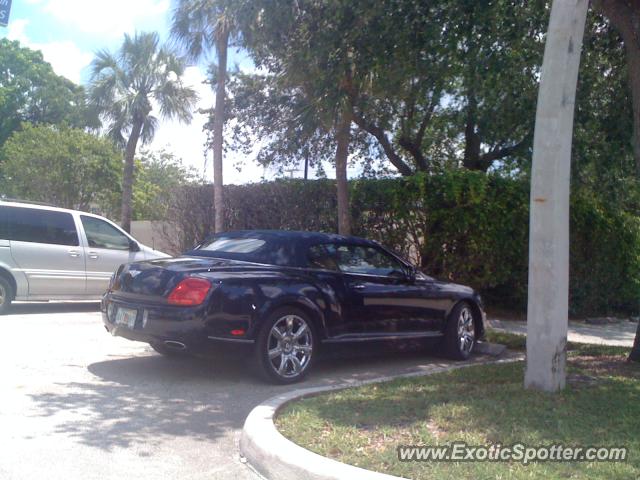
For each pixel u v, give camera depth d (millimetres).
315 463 4852
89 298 13008
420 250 13984
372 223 14391
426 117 16359
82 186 30312
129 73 23844
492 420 5910
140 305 7633
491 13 10711
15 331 10414
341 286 8328
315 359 8141
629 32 8734
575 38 6512
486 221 13328
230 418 6582
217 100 17094
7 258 12102
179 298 7340
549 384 6852
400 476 4672
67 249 12703
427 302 9227
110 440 5809
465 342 9812
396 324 8867
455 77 12898
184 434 6066
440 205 13617
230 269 7750
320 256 8453
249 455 5457
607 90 11906
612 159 12750
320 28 10750
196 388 7578
